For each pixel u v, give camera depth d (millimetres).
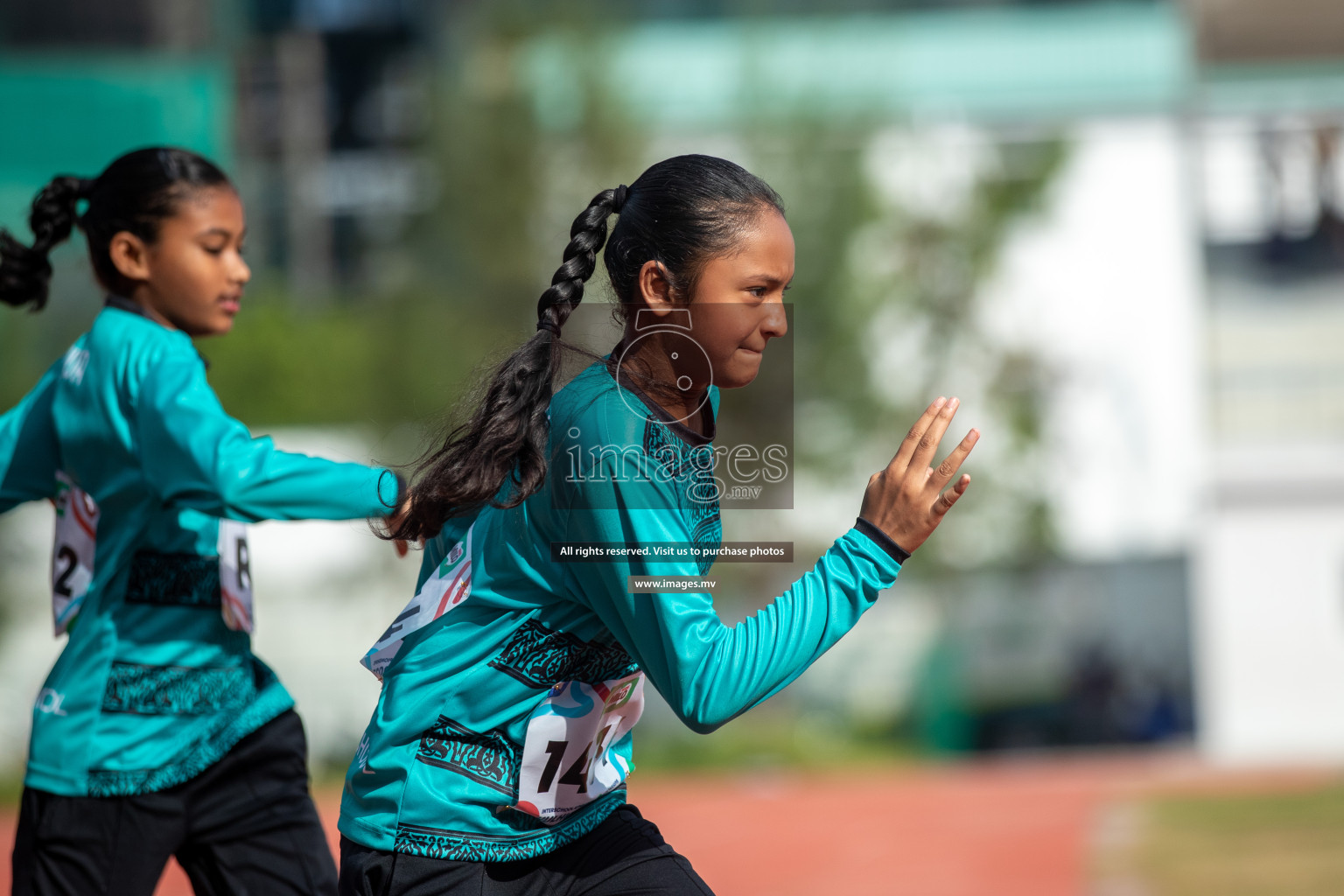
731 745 65875
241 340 62688
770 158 61750
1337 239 71438
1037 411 66000
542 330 7566
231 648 9781
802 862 37406
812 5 67562
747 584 60438
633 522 7098
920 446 7246
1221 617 69938
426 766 7410
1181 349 69062
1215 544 69875
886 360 62625
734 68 66500
